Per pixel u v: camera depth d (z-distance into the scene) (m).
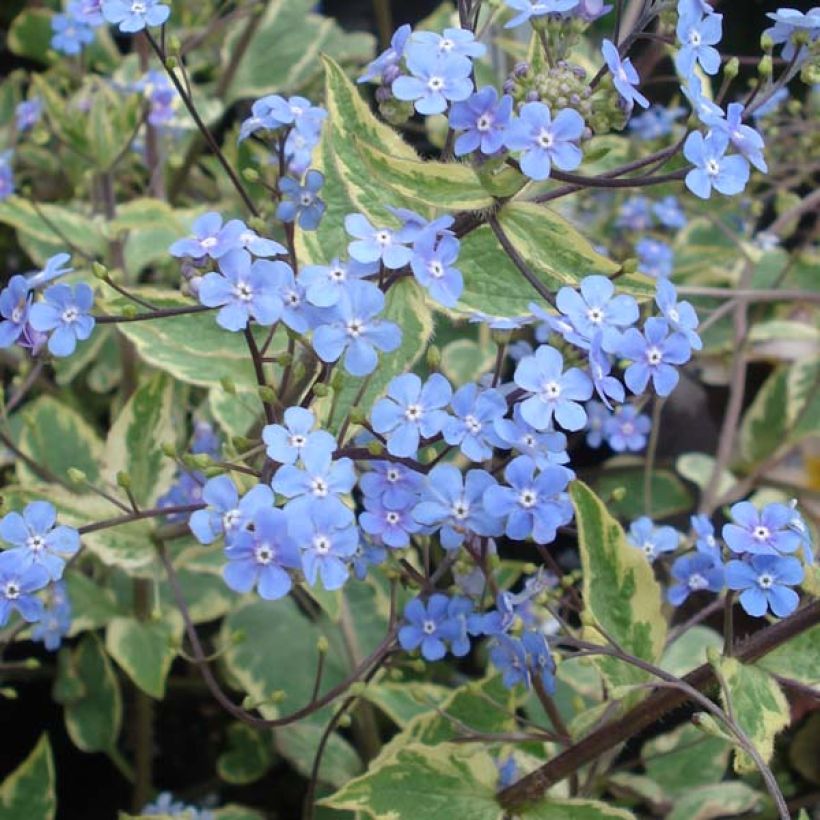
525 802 0.17
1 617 0.15
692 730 0.21
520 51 0.23
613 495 0.17
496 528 0.15
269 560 0.14
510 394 0.15
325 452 0.14
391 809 0.17
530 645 0.16
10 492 0.19
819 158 0.27
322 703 0.17
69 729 0.22
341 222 0.17
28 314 0.15
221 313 0.14
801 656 0.16
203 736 0.24
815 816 0.23
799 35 0.16
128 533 0.19
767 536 0.15
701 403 0.29
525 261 0.16
